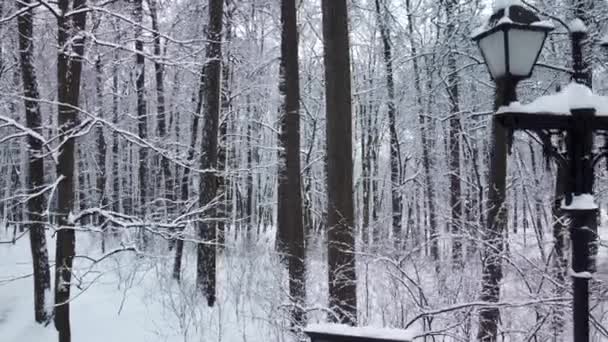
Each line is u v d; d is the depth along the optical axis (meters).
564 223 7.14
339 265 7.70
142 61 16.94
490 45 3.97
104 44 9.19
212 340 9.77
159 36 9.66
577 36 4.11
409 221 17.14
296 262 10.03
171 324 10.77
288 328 8.68
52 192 8.78
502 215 8.98
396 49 19.86
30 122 11.93
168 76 18.95
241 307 11.07
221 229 14.77
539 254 7.87
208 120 12.65
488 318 7.29
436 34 18.44
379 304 7.80
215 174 12.56
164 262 13.19
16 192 10.09
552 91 14.05
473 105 17.42
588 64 10.99
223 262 13.91
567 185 3.95
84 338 10.70
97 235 18.50
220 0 12.66
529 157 16.12
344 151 8.03
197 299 11.34
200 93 16.06
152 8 15.02
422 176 20.05
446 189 18.81
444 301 7.32
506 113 3.85
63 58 9.23
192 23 15.31
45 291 12.31
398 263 7.21
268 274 11.56
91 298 12.59
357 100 24.55
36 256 12.23
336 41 8.20
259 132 26.05
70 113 9.18
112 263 14.72
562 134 4.41
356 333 3.41
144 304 12.00
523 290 7.03
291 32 11.39
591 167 3.94
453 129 17.11
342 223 7.87
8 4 12.39
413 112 20.62
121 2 11.37
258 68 17.73
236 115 20.22
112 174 25.80
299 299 8.80
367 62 25.91
